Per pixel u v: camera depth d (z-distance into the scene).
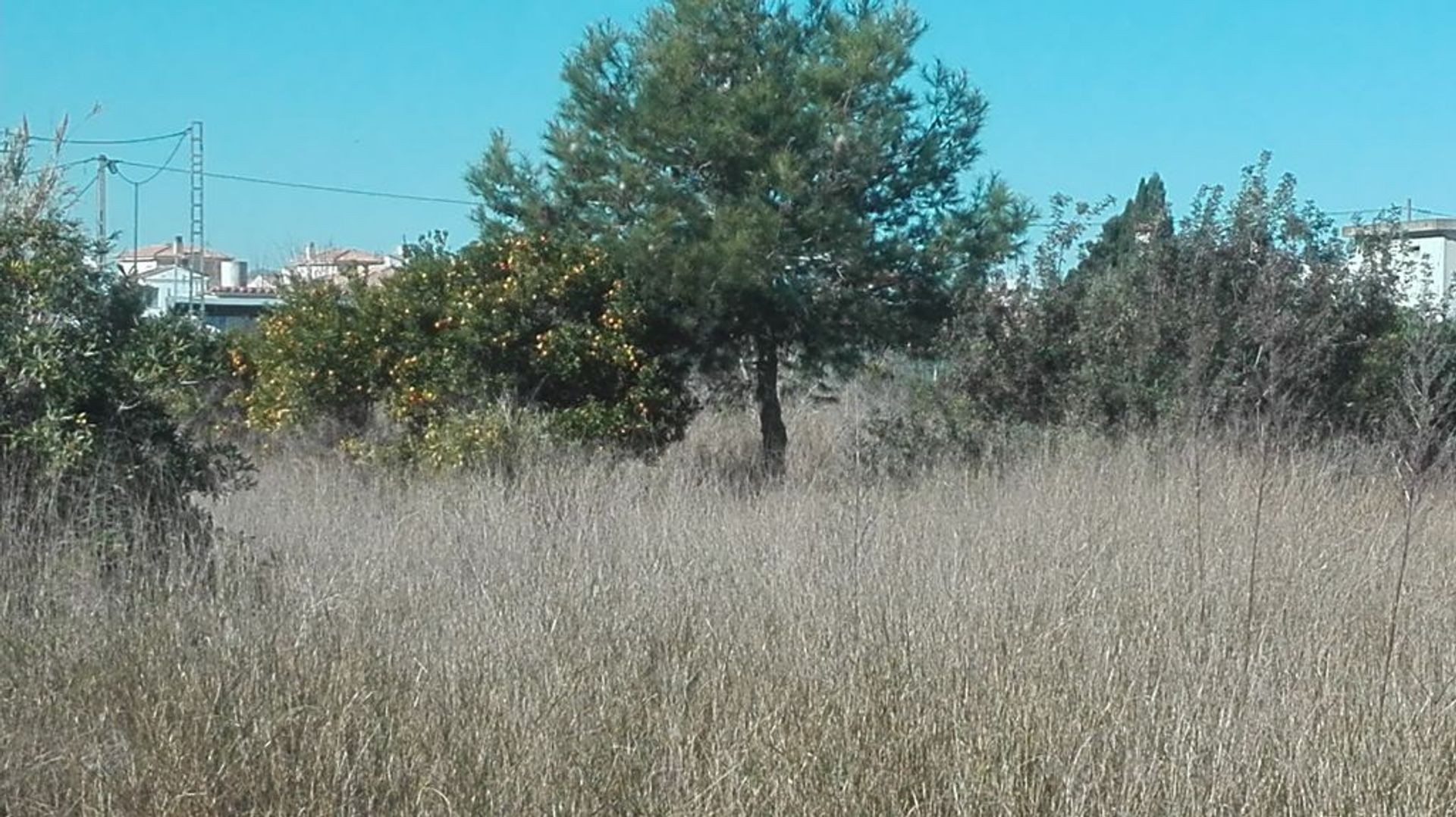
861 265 15.05
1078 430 13.74
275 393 14.94
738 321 15.23
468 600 7.48
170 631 6.51
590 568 8.05
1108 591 7.82
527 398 14.34
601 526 9.16
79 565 7.03
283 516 9.65
